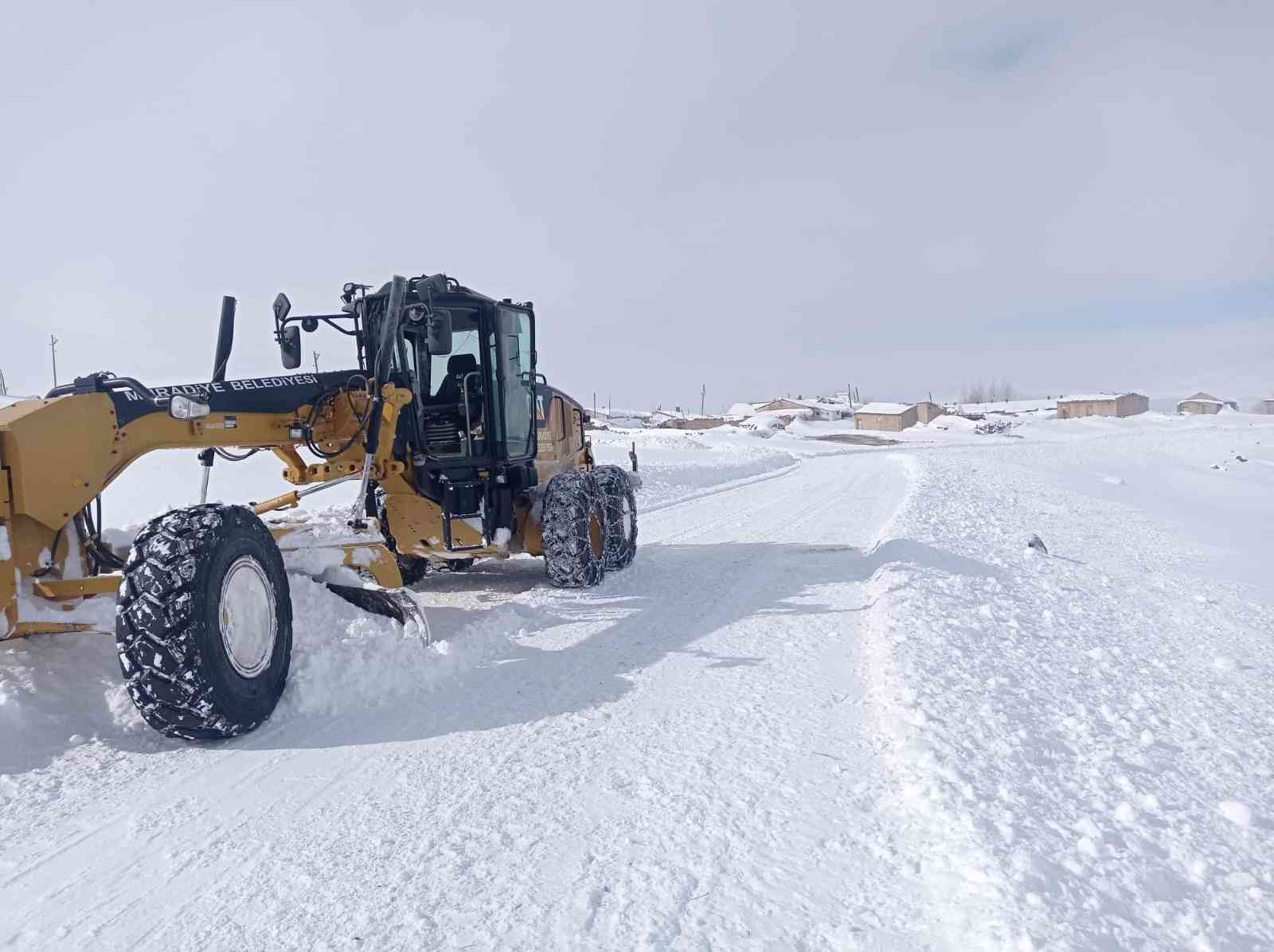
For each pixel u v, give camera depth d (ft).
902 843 8.44
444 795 9.89
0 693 11.38
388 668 13.69
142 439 13.08
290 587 13.99
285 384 16.10
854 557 27.14
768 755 10.81
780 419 307.78
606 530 23.91
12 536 11.31
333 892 7.85
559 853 8.46
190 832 9.13
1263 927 7.16
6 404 12.76
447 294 20.81
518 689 13.83
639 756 10.89
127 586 10.71
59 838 9.02
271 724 12.28
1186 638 19.29
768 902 7.48
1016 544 31.73
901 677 13.35
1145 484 96.02
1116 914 7.07
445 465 20.97
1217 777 10.71
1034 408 401.08
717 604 20.15
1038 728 11.57
